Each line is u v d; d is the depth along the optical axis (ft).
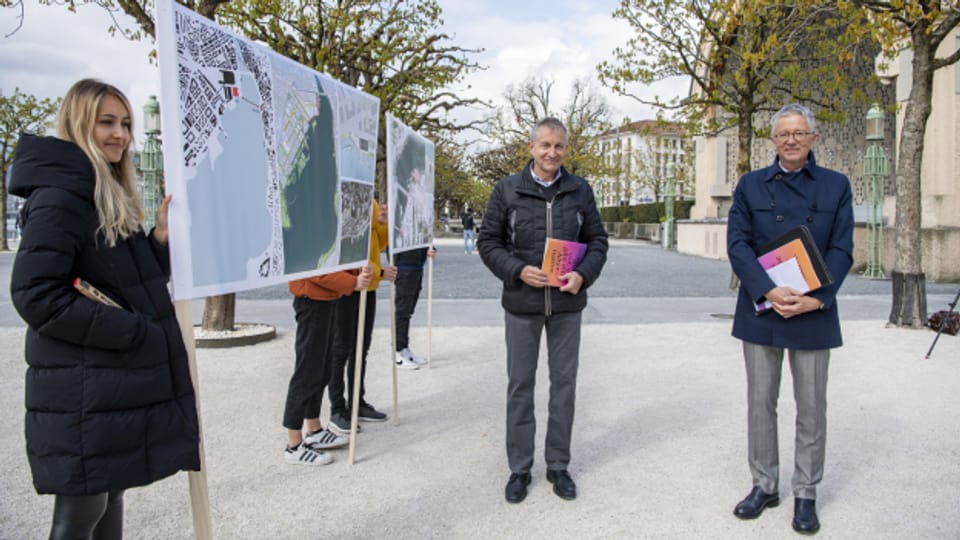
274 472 13.61
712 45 44.19
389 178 15.65
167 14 7.66
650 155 180.34
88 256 7.09
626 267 69.77
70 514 7.31
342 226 13.03
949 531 10.96
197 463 7.83
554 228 12.50
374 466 13.99
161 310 7.67
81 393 6.94
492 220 12.87
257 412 17.85
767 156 86.38
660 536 10.82
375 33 47.52
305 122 11.32
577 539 10.71
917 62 30.66
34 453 7.03
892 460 14.17
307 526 11.15
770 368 11.52
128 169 7.82
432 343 28.14
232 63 8.96
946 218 54.03
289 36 46.98
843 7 29.55
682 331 30.83
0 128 92.17
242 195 9.15
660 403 18.78
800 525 10.93
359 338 14.12
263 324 31.01
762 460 11.75
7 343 27.22
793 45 40.40
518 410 12.61
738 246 11.46
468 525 11.21
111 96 7.31
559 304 12.39
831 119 46.44
